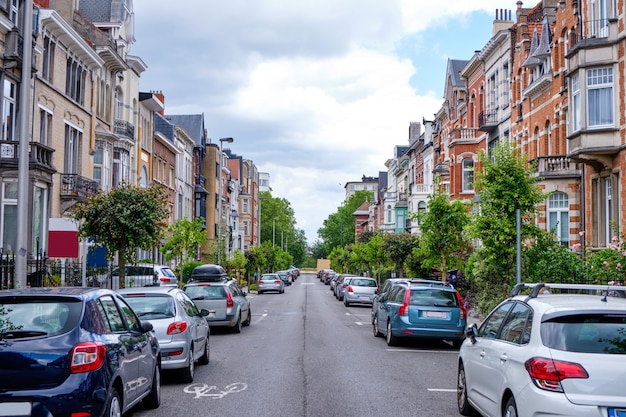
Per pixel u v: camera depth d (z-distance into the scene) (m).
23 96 14.49
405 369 13.96
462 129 43.56
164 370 13.05
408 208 67.56
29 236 24.00
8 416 6.71
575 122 24.31
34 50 24.98
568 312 6.87
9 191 23.55
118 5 38.94
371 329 23.69
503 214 20.36
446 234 28.64
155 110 45.53
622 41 22.50
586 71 23.36
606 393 6.23
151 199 20.80
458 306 17.64
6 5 23.36
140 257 41.72
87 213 20.06
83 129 31.70
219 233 72.88
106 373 7.23
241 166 104.38
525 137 33.34
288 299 47.88
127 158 38.41
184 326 12.04
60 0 32.94
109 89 35.78
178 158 56.25
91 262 20.44
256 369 13.78
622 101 22.44
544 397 6.34
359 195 154.62
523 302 7.89
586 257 21.36
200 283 21.62
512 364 7.15
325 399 10.55
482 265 21.69
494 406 7.66
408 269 40.09
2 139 23.53
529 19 35.81
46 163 25.77
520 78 34.53
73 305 7.43
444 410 9.83
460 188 43.19
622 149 22.31
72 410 6.80
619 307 6.97
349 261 89.44
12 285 16.28
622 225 22.25
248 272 66.19
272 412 9.59
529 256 20.23
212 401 10.41
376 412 9.63
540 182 28.23
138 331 9.25
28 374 6.83
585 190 26.19
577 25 26.61
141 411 9.68
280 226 141.38
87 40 32.78
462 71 45.19
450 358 15.91
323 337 20.61
